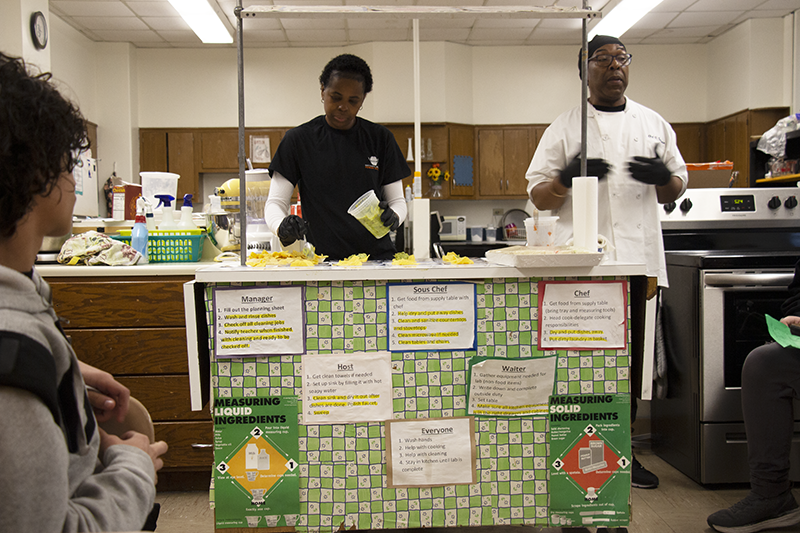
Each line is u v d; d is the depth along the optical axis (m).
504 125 5.96
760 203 2.73
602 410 1.36
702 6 5.14
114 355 2.06
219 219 2.35
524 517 1.36
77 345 2.06
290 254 1.50
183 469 2.10
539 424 1.35
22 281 0.58
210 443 2.08
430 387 1.33
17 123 0.56
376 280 1.30
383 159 1.93
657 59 6.16
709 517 1.72
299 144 1.86
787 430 1.66
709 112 6.13
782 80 5.45
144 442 0.79
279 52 6.00
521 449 1.35
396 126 5.75
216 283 1.28
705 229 2.74
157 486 2.12
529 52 5.98
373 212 1.54
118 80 5.86
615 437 1.36
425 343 1.32
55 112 0.59
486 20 5.22
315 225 1.90
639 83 6.16
